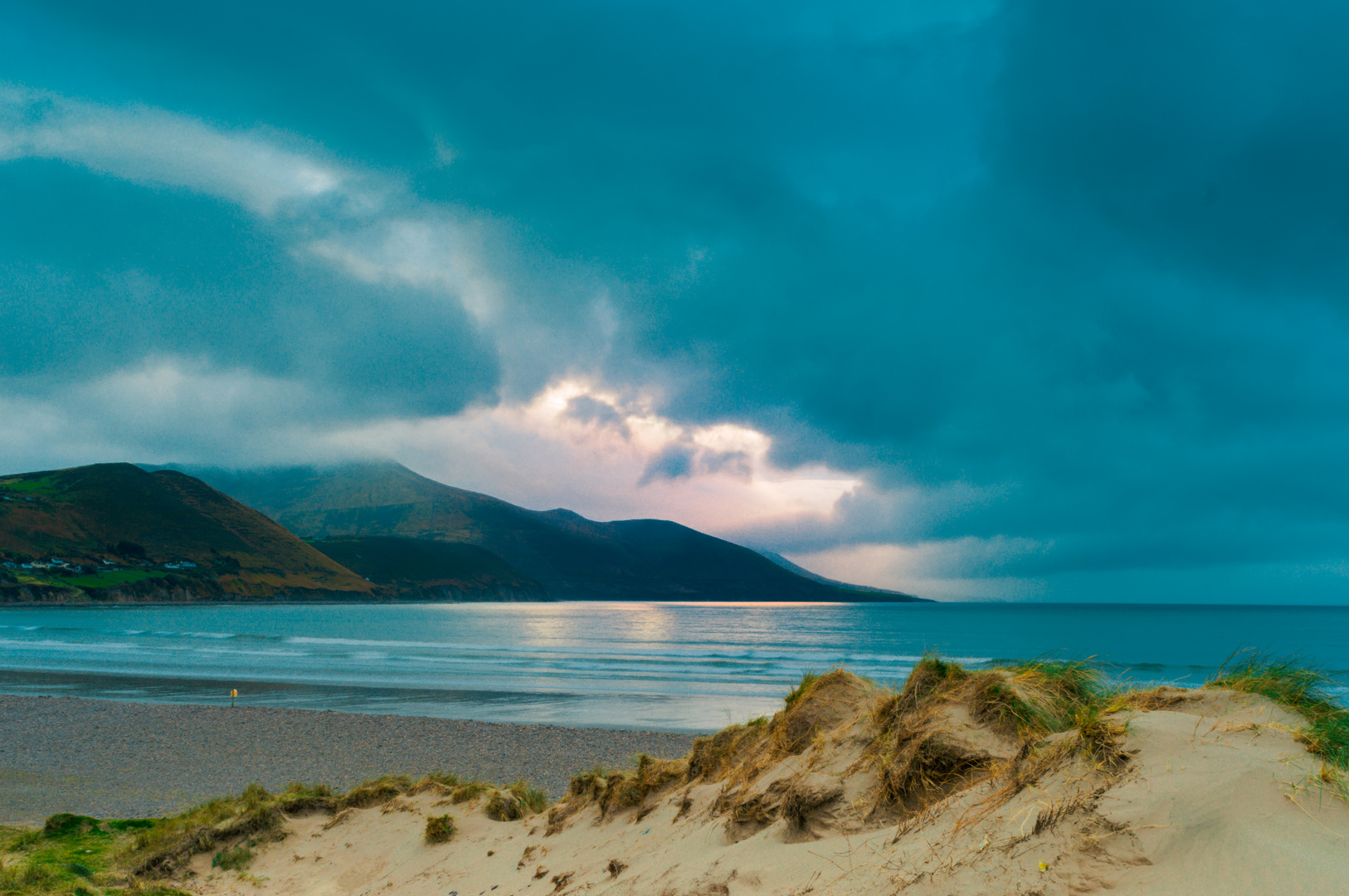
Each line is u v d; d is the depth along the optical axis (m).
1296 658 4.45
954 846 3.24
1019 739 4.23
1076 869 2.68
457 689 38.00
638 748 23.02
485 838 8.20
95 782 17.89
